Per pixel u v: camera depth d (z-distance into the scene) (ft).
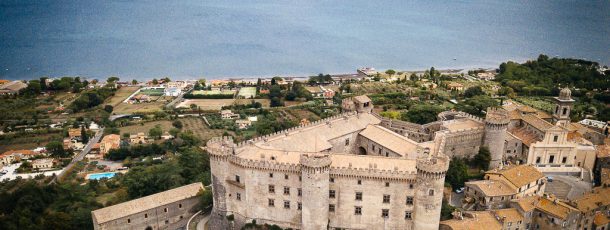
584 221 581.12
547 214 559.79
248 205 536.42
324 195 495.00
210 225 571.69
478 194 587.27
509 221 549.13
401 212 502.79
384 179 493.36
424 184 477.36
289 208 522.06
